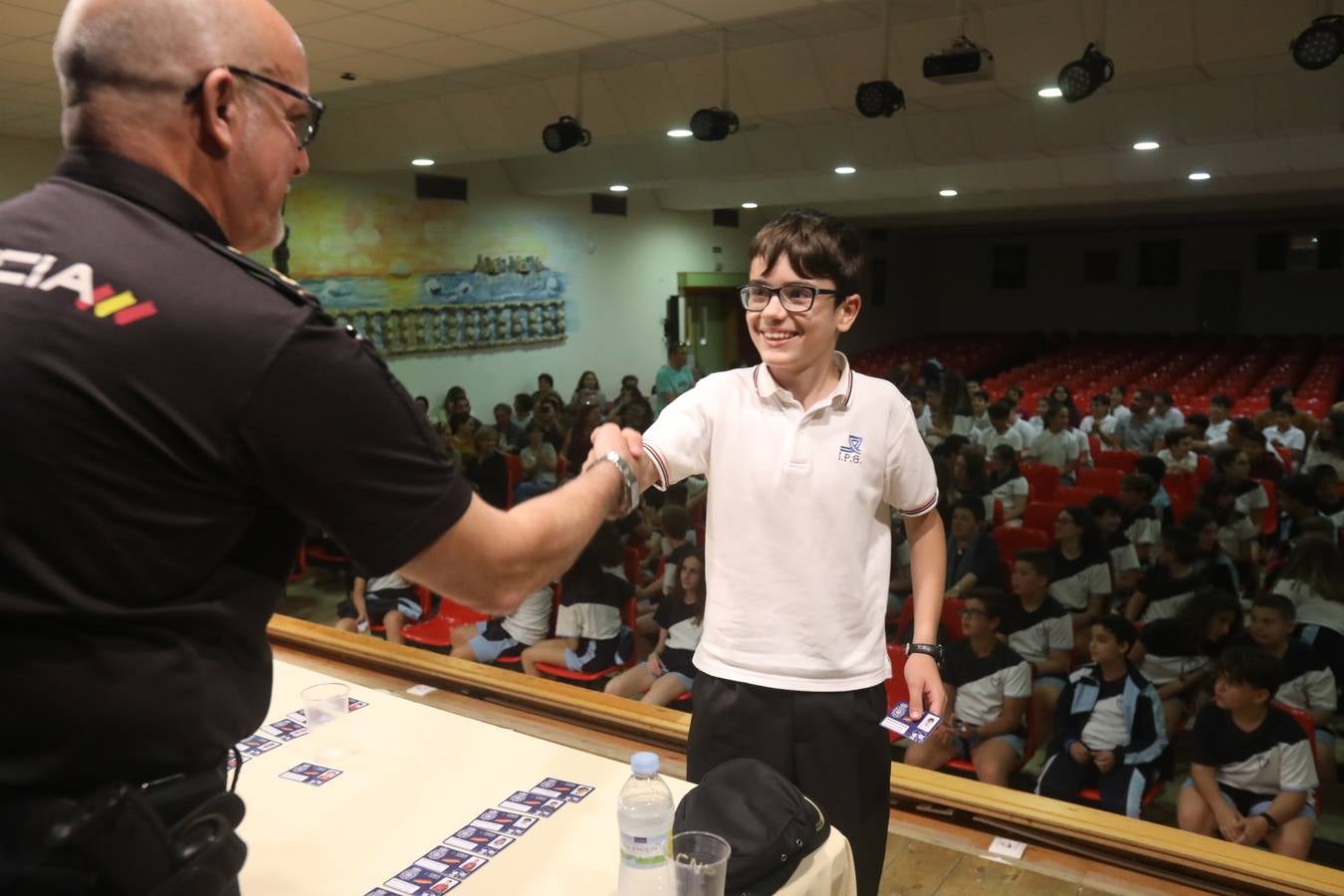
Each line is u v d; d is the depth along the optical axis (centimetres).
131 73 74
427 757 170
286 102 81
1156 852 233
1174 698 370
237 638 79
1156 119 716
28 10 412
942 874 237
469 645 426
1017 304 1892
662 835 123
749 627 156
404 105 798
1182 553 407
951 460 572
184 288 71
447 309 1020
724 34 595
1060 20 532
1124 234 1784
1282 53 487
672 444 153
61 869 72
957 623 370
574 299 1175
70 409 67
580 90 659
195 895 78
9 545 67
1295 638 371
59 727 71
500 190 1066
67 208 73
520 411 919
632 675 399
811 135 882
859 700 156
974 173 1052
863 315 1744
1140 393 819
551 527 92
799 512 153
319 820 149
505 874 134
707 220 1377
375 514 76
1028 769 376
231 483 73
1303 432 753
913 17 562
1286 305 1670
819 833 135
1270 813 286
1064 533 438
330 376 73
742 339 1491
